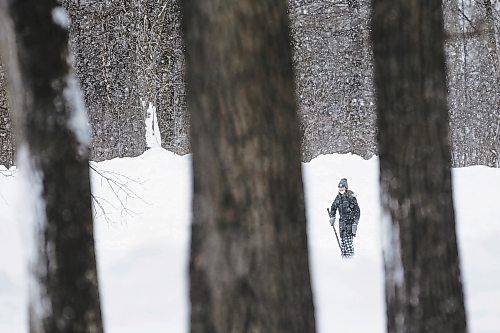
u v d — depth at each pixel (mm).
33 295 14375
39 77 14438
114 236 46594
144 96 70562
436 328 15852
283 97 13383
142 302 33375
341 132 109438
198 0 13406
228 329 13023
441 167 16062
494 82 94250
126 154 96062
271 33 13367
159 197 52781
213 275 13148
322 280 36188
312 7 106500
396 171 16156
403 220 16062
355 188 57688
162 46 93438
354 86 109312
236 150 13102
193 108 13469
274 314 13016
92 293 14633
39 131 14391
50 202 14352
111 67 96500
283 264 13125
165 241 39625
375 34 16500
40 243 14328
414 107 15984
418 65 16000
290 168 13336
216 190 13148
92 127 96688
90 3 93438
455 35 44688
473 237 43188
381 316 30984
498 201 52219
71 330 14289
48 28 14562
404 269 16062
